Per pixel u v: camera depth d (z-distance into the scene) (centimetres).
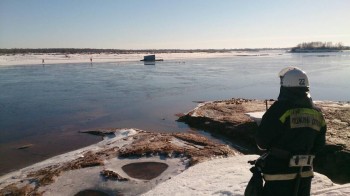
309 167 352
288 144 342
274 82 4569
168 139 1545
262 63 9425
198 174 884
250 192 370
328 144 1357
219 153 1294
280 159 346
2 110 2598
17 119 2286
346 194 576
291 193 347
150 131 1950
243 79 4994
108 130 1936
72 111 2561
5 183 1153
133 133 1812
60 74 5772
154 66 8100
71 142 1731
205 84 4359
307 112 342
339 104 2347
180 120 2214
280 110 343
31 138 1817
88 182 1081
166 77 5272
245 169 866
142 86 4134
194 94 3475
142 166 1197
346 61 9581
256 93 3538
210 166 950
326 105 2297
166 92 3612
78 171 1173
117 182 1068
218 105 2477
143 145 1424
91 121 2228
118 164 1224
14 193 1031
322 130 359
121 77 5262
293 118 338
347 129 1625
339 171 1254
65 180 1105
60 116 2381
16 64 8438
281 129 342
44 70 6669
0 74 5766
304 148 343
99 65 8338
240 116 2050
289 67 370
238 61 10950
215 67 7788
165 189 806
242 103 2558
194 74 5862
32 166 1344
